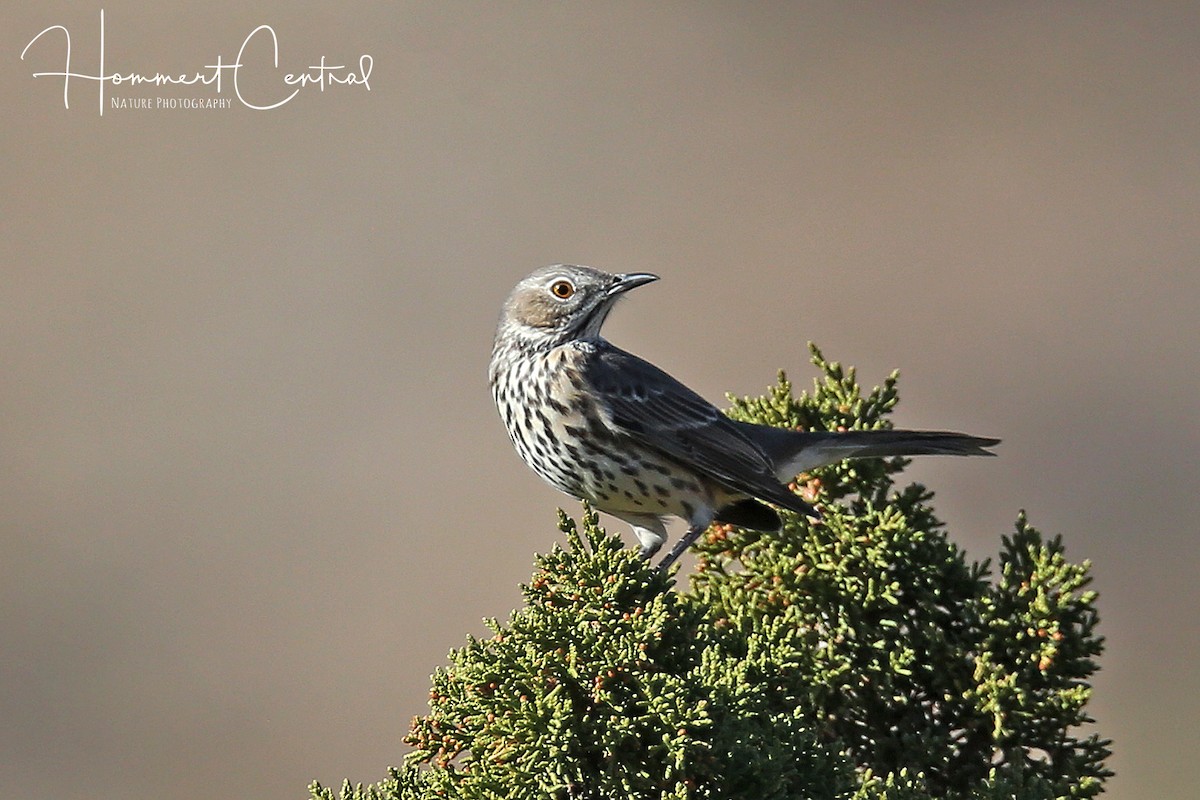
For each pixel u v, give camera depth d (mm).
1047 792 9219
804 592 10914
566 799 8344
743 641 9320
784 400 12336
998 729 10117
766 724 8609
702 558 11641
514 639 8500
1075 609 10312
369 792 8750
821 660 10547
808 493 12039
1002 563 10570
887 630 10594
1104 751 10141
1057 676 10297
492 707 8500
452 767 8750
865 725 10547
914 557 10742
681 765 7883
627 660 8375
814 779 8555
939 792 10211
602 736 8203
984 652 10336
